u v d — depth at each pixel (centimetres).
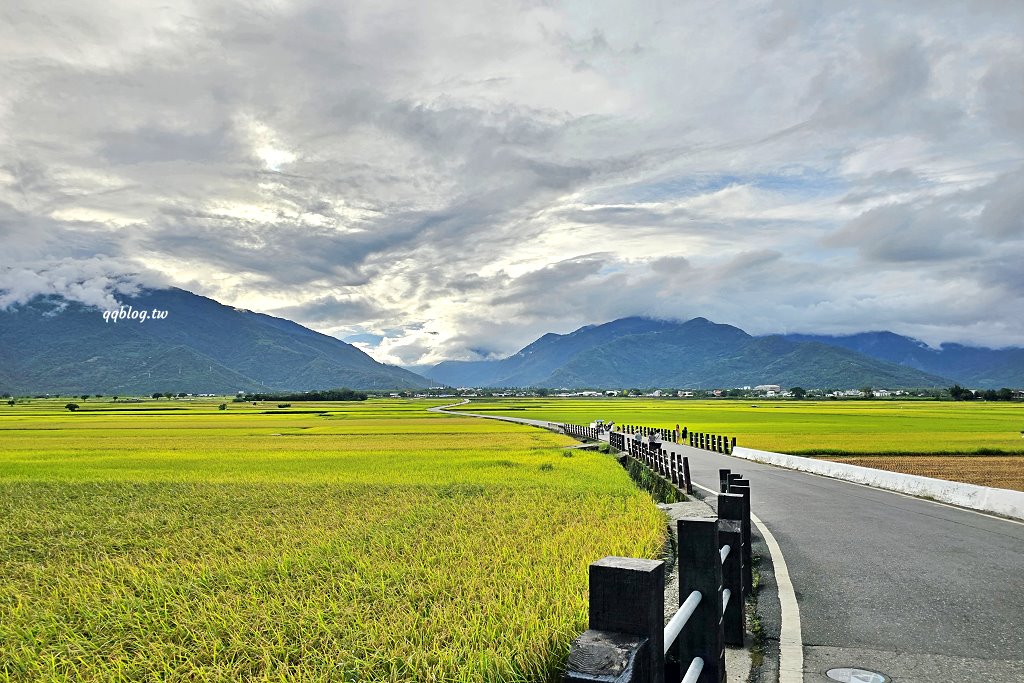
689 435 5059
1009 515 1515
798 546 1145
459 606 758
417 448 4250
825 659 614
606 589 314
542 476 2419
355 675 598
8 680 666
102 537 1445
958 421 7125
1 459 3644
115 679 646
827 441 4288
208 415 11150
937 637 675
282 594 893
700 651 466
